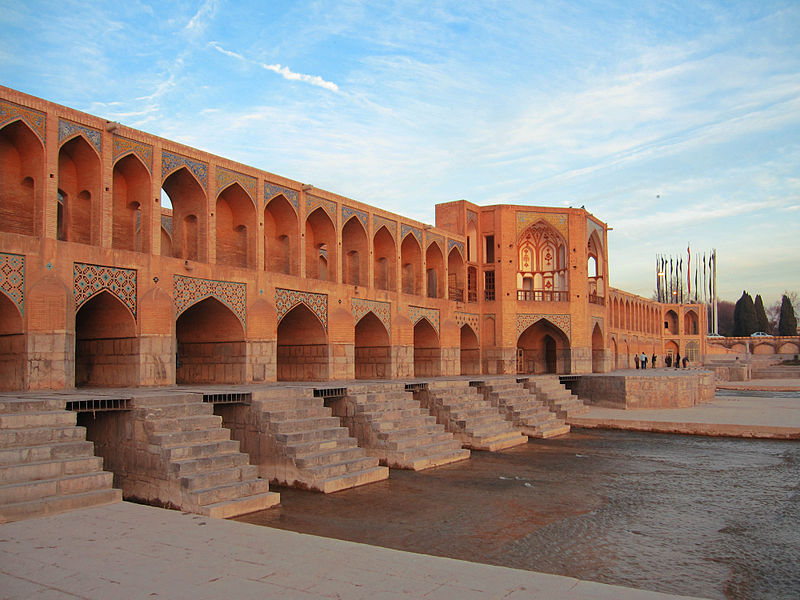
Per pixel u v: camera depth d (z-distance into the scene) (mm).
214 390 10758
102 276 11680
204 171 13688
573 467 11711
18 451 6840
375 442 11688
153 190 12633
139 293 12227
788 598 5461
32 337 10539
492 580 4352
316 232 17453
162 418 8680
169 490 8031
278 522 7758
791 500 9195
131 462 8547
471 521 7945
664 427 16344
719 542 7117
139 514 6324
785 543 7090
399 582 4297
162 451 8164
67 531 5660
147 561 4781
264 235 15516
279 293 15203
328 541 5371
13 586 4234
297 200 16031
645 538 7258
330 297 16703
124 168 12836
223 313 14234
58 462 6930
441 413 14195
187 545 5219
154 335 12320
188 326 14914
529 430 15617
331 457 9977
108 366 12461
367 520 7922
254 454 10195
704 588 5680
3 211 11125
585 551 6742
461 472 11148
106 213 11852
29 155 11172
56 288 10852
